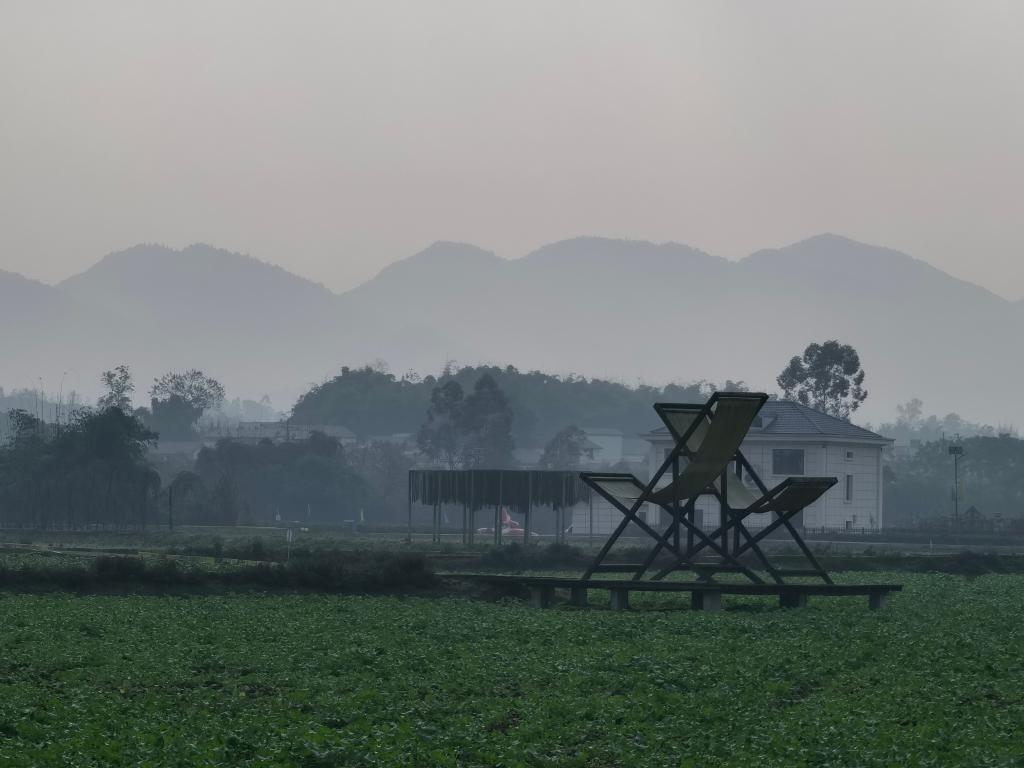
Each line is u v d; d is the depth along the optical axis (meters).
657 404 55.97
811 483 54.38
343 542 104.62
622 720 30.61
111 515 141.62
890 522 178.75
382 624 47.16
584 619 49.44
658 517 132.75
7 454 151.75
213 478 185.12
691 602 56.31
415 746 27.47
